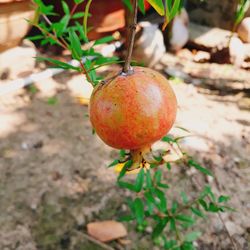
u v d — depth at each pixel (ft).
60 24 1.09
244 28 3.72
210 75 3.54
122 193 2.22
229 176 2.37
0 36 3.02
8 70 3.18
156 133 0.71
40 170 2.35
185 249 1.44
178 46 3.83
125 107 0.68
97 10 3.54
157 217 1.45
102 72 3.39
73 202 2.16
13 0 2.83
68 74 3.37
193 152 2.53
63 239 1.97
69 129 2.71
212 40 3.77
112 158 2.47
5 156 2.44
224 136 2.72
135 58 3.52
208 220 2.07
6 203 2.14
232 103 3.12
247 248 1.96
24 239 1.96
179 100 3.12
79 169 2.37
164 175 2.33
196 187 2.26
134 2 0.64
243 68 3.67
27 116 2.82
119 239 1.97
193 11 4.08
